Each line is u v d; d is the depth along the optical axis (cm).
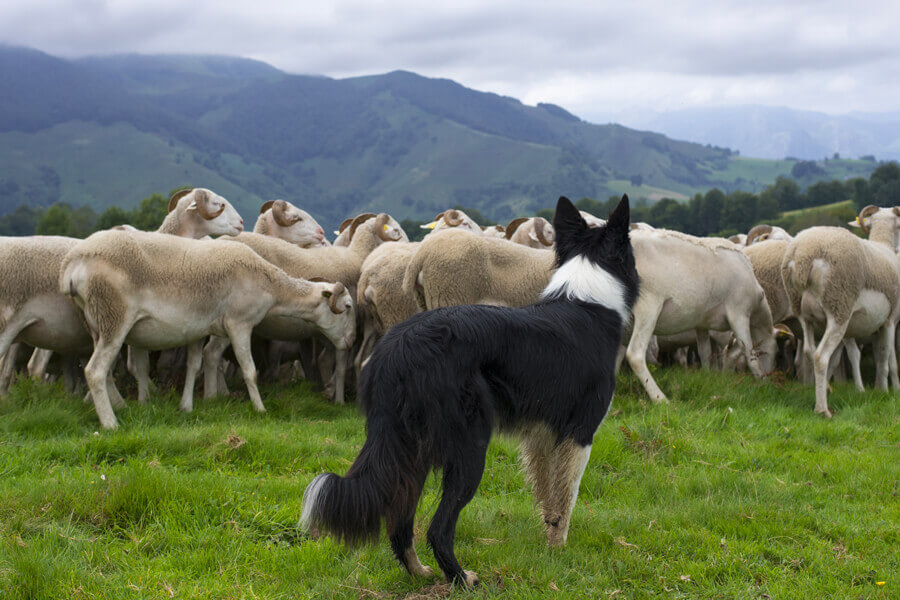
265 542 457
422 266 837
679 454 665
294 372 1140
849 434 745
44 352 867
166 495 489
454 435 375
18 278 719
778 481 595
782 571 435
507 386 400
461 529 481
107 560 414
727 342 1084
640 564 439
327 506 353
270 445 640
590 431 437
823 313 858
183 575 402
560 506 451
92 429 693
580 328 433
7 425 663
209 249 778
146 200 4719
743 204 7938
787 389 919
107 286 692
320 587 400
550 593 397
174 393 838
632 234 884
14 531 439
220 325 787
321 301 861
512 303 845
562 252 481
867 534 489
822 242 836
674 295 870
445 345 379
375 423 373
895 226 1047
